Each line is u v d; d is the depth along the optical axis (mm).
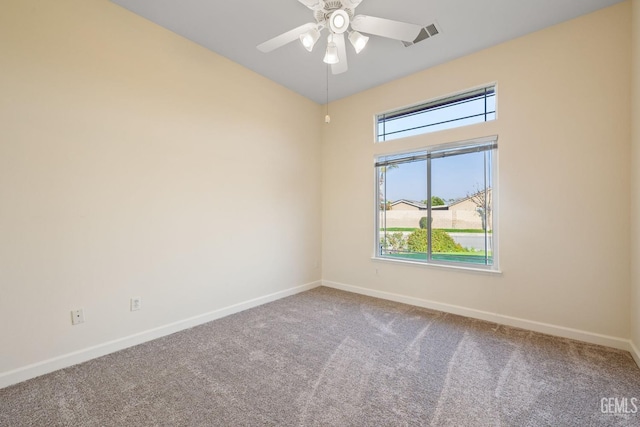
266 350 2258
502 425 1449
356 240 3955
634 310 2117
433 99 3229
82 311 2076
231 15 2377
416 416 1513
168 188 2576
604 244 2312
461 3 2219
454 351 2232
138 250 2379
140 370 1961
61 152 1981
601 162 2318
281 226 3701
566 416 1513
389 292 3619
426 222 3391
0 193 1752
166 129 2562
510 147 2729
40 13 1896
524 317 2666
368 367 2002
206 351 2242
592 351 2207
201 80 2826
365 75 3412
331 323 2824
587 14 2355
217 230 2967
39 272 1896
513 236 2715
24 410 1559
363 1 2186
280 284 3688
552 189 2523
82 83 2074
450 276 3123
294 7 2277
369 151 3809
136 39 2365
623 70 2229
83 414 1529
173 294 2609
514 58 2695
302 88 3779
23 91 1833
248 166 3283
